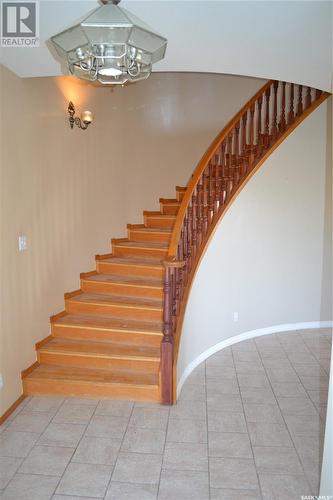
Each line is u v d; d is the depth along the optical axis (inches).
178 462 99.2
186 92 223.1
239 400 131.6
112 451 103.4
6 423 115.8
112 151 193.3
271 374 152.2
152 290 164.6
